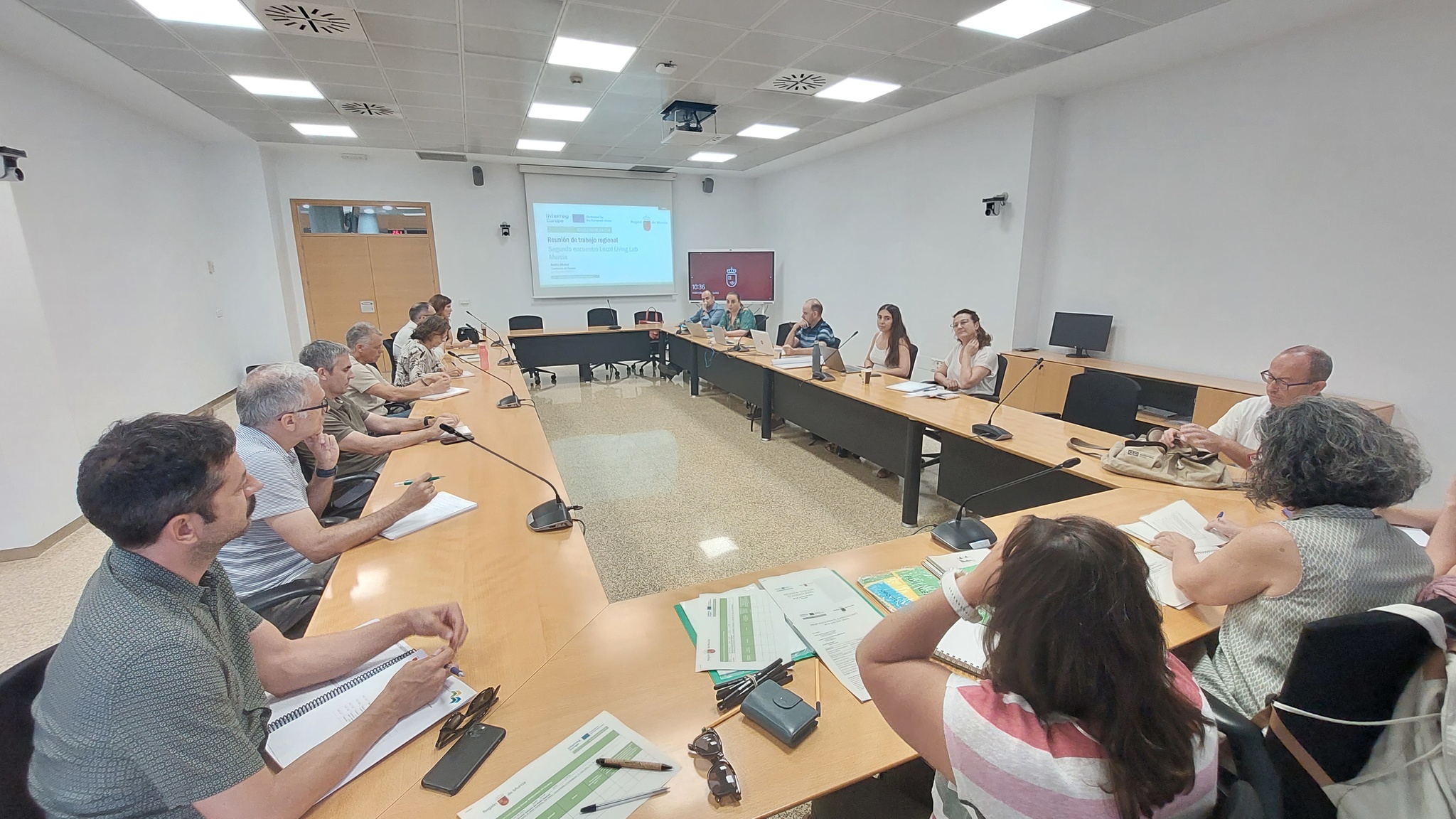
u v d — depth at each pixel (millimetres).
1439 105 2914
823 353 4098
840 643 1139
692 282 8594
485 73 4121
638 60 3914
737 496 3551
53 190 3688
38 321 2961
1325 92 3301
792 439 4707
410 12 3148
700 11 3193
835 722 951
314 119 5297
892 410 3145
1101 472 2139
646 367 8078
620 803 803
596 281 8383
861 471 3984
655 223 8562
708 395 6277
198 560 803
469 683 1044
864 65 4031
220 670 771
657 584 2596
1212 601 1169
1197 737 614
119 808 708
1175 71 3998
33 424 2908
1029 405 4809
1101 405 3006
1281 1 3023
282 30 3352
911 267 6234
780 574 1401
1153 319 4289
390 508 1622
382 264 7344
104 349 4055
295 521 1515
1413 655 875
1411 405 3119
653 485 3738
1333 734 924
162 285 4984
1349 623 870
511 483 2059
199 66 3887
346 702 1006
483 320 7938
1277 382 1988
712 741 894
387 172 7168
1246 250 3723
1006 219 5098
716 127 5770
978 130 5258
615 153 6996
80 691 683
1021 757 601
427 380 3713
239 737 761
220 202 6238
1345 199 3268
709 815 788
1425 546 1391
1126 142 4352
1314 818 948
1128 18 3254
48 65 3682
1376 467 986
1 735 758
